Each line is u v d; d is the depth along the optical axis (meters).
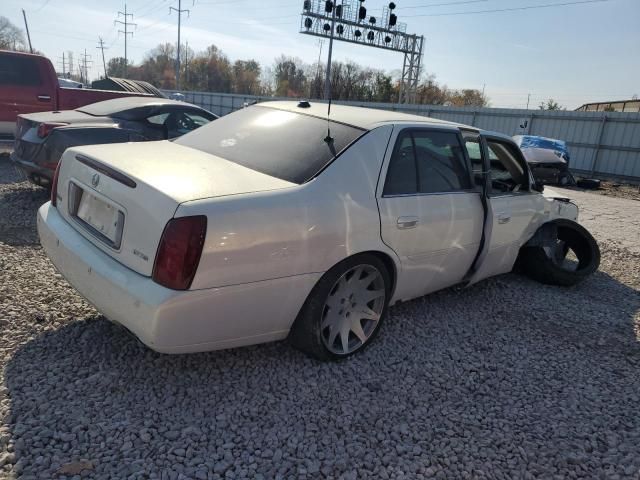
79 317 3.50
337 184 3.04
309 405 2.83
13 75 9.54
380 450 2.56
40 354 3.02
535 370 3.51
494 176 4.91
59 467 2.20
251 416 2.69
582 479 2.52
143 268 2.52
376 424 2.74
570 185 16.92
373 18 34.03
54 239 3.09
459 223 3.84
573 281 5.23
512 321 4.29
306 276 2.87
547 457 2.65
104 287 2.63
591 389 3.33
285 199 2.77
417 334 3.83
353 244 3.05
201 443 2.46
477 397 3.11
